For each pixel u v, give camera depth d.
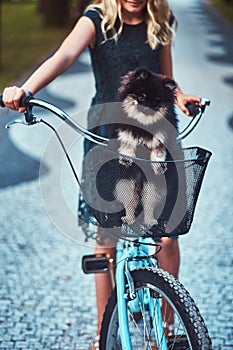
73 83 15.04
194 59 19.14
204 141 10.15
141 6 3.73
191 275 5.69
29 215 7.13
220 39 24.78
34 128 10.78
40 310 5.05
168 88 3.35
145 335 3.47
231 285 5.52
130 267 3.45
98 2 3.96
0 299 5.22
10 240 6.45
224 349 4.50
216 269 5.84
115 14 3.73
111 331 3.50
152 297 3.28
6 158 9.20
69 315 4.98
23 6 43.00
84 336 4.68
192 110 3.91
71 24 30.02
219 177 8.48
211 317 4.95
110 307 3.50
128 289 3.32
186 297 3.03
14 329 4.76
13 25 31.12
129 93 3.31
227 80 15.86
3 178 8.39
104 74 3.84
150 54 3.84
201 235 6.61
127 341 3.22
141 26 3.82
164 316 3.57
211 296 5.31
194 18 33.34
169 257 3.89
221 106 12.83
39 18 33.25
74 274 5.70
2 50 21.91
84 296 5.29
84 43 3.77
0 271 5.75
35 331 4.74
